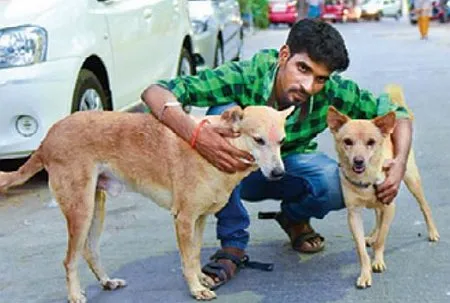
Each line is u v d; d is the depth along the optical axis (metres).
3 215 5.62
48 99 5.79
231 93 3.97
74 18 6.21
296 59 3.70
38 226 5.33
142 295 3.96
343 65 3.71
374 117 4.25
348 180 3.94
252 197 4.37
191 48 9.43
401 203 5.33
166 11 8.38
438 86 11.14
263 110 3.55
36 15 5.93
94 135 3.79
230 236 4.11
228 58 12.50
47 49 5.85
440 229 4.73
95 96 6.51
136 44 7.40
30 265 4.53
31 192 6.20
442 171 6.19
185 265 3.85
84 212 3.79
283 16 32.16
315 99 4.02
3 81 5.69
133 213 5.50
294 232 4.46
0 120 5.74
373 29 29.98
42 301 3.98
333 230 4.83
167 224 5.20
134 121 3.81
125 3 7.34
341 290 3.89
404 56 16.19
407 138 4.10
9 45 5.75
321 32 3.67
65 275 4.29
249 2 26.28
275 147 3.51
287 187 4.20
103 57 6.59
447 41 20.48
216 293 3.93
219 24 11.45
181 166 3.69
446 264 4.16
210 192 3.68
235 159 3.56
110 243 4.82
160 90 3.77
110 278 4.16
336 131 3.96
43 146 3.86
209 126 3.57
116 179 3.86
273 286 3.98
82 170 3.77
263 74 3.95
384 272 4.09
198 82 3.92
